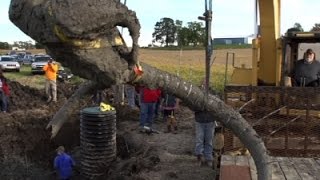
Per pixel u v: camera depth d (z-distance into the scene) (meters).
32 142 12.95
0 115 14.43
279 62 10.09
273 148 7.89
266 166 3.73
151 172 9.62
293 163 7.00
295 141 7.85
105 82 2.84
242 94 7.91
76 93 3.33
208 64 4.73
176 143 12.44
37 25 2.55
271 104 7.88
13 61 39.28
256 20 10.08
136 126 14.66
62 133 13.36
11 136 12.77
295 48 10.67
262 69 10.30
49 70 18.55
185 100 3.48
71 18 2.45
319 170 6.60
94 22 2.51
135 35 2.73
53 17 2.45
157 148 11.78
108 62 2.73
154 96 13.55
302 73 9.55
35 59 38.34
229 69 36.25
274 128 7.91
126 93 17.47
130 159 10.79
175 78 3.36
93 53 2.67
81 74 2.83
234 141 7.57
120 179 9.66
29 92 19.12
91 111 10.74
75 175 10.95
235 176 5.82
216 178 8.04
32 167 11.16
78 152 12.38
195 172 9.48
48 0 2.51
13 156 11.45
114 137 10.89
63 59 2.75
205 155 9.84
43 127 14.05
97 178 10.53
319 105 7.77
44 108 17.19
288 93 7.84
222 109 3.58
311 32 9.95
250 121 7.89
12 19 2.65
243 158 7.12
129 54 2.80
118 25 2.69
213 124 9.62
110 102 16.62
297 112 7.83
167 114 15.53
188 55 49.62
